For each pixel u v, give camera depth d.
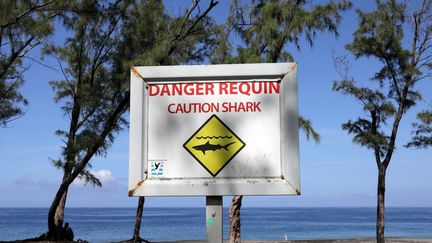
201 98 3.04
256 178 2.93
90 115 17.66
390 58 17.67
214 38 15.79
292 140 2.94
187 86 3.05
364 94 17.36
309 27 13.91
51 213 18.84
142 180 2.99
